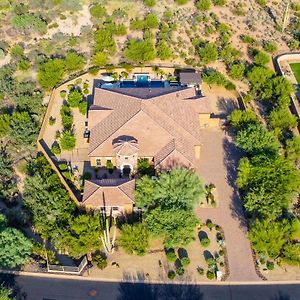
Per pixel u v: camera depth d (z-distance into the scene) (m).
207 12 142.88
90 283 79.62
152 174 94.88
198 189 85.38
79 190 93.12
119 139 93.81
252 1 147.75
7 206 91.44
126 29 136.12
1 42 130.50
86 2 147.50
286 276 80.25
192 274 80.38
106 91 104.69
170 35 132.88
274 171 87.25
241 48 129.75
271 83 111.25
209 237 85.81
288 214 87.56
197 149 97.38
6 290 73.88
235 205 90.88
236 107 112.38
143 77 119.75
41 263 82.38
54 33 135.50
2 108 111.25
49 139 104.25
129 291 78.44
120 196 85.81
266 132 95.31
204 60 123.06
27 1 146.75
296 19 140.50
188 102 103.12
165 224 80.94
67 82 117.94
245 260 82.38
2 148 101.88
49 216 85.25
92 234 81.19
